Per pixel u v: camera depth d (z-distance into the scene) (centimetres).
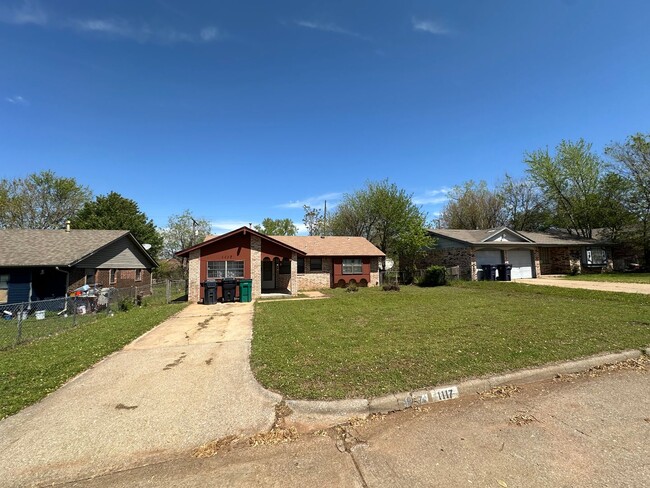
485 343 612
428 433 335
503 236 2380
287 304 1358
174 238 4250
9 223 3127
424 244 2427
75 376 512
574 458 286
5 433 341
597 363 516
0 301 1436
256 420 363
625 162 2602
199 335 804
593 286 1594
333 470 279
